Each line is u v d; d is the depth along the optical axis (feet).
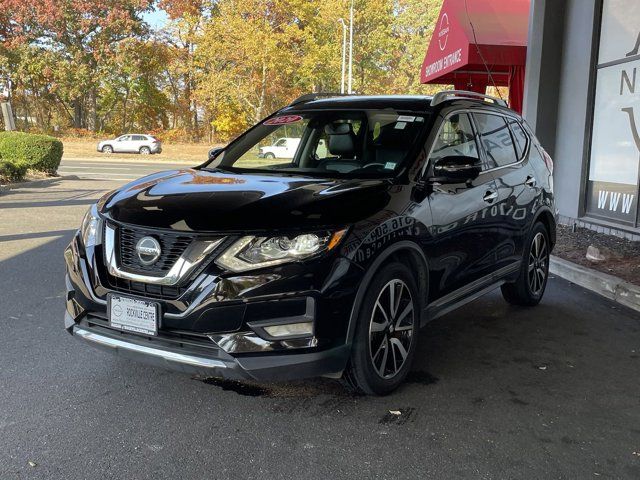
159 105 182.91
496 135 16.88
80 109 179.11
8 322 16.21
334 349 10.53
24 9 156.15
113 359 13.73
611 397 12.31
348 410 11.41
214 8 166.40
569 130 33.71
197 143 173.99
